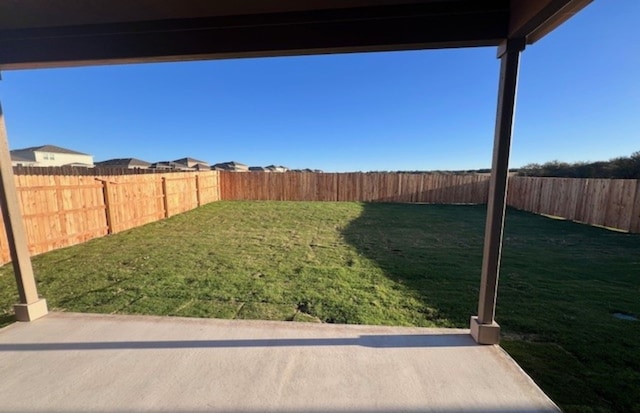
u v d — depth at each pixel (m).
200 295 3.42
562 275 4.16
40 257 5.00
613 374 2.04
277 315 2.94
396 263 4.71
